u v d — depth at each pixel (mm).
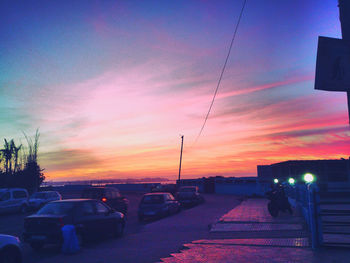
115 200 20297
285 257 7141
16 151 36344
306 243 8594
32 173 36219
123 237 12500
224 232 11766
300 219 13820
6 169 35406
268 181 40844
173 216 19172
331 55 3852
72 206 10648
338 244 7855
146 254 8648
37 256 9430
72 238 9391
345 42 3842
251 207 22281
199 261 7188
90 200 11586
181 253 8094
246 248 8391
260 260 6977
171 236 11844
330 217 14297
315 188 8188
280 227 11961
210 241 9773
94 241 11641
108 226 11883
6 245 7090
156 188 40594
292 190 19922
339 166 29828
